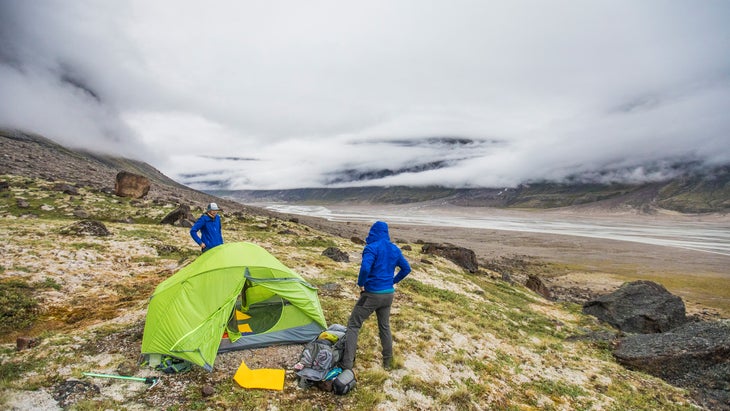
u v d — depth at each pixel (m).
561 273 61.81
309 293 9.79
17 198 34.88
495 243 113.00
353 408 6.71
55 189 40.84
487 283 30.06
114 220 33.59
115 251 19.11
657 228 196.50
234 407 6.34
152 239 23.44
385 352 8.18
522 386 9.35
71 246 18.42
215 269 8.46
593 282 54.62
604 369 11.72
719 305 42.16
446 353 10.16
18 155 92.06
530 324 17.52
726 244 116.94
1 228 20.72
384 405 6.95
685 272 64.81
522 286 35.59
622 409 8.95
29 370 7.01
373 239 7.77
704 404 10.01
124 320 10.09
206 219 10.84
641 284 21.95
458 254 38.88
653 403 9.58
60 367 7.20
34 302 11.47
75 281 14.12
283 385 7.15
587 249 99.38
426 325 12.16
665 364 11.88
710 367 11.34
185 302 7.89
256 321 9.34
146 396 6.46
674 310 19.81
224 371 7.55
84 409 5.88
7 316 10.38
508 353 11.53
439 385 8.20
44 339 8.52
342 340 7.76
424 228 175.25
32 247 17.09
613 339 15.05
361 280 7.35
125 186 45.38
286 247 28.69
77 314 11.09
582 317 21.05
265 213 126.06
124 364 7.41
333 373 7.23
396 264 7.92
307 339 9.20
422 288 20.42
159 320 7.71
